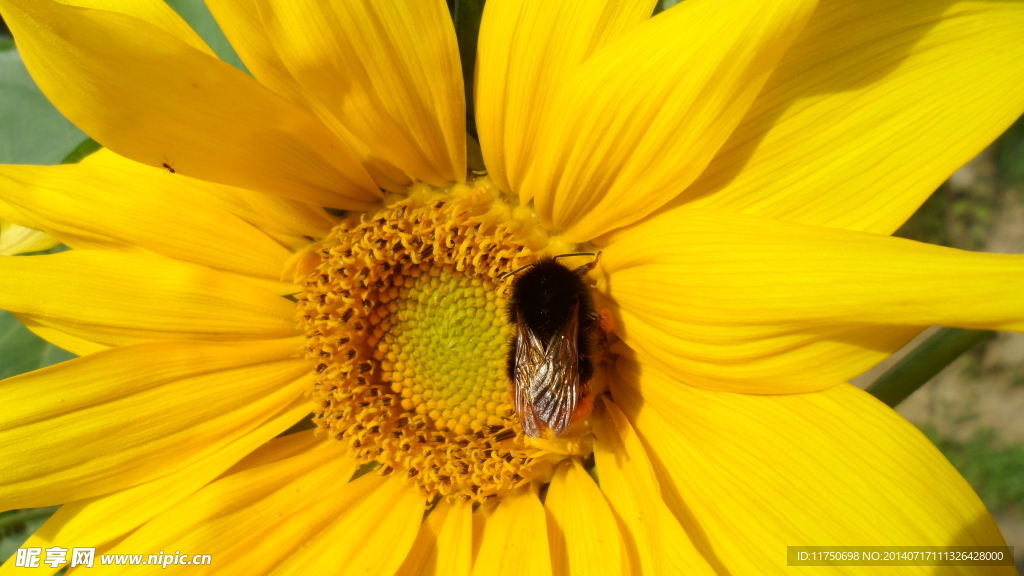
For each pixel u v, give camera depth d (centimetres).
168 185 11
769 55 8
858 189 9
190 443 11
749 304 8
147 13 10
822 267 8
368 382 12
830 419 9
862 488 9
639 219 10
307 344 12
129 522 11
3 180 10
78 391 11
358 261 11
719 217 9
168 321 11
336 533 11
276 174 11
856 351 8
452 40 10
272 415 12
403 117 10
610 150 9
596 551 10
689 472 10
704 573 9
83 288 11
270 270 12
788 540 9
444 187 11
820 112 9
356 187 11
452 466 12
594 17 9
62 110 9
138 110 9
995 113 8
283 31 9
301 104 10
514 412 11
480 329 12
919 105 8
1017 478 23
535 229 11
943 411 24
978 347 24
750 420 9
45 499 11
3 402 10
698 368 9
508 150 10
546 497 11
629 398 11
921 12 8
